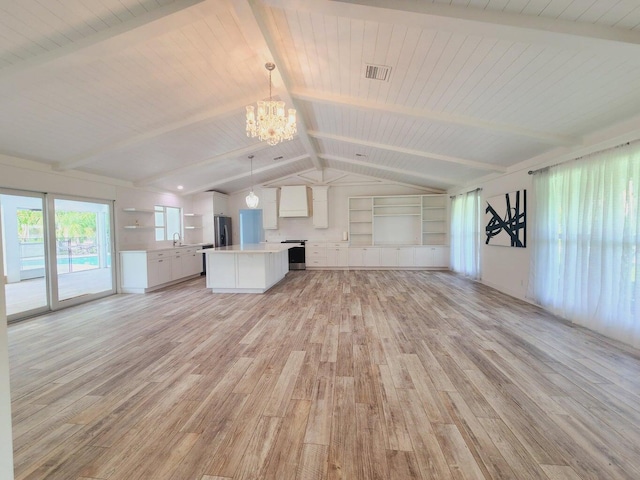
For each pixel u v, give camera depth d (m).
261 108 3.47
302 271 8.89
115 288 6.12
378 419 2.00
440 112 3.87
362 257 9.04
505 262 5.66
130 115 3.96
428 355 2.98
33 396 2.31
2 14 2.17
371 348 3.17
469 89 3.24
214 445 1.78
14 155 4.24
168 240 7.98
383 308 4.73
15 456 1.70
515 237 5.24
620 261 3.26
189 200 8.78
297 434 1.87
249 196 6.35
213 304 5.11
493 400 2.21
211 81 3.67
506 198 5.50
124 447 1.77
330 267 9.14
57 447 1.77
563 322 3.95
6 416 1.06
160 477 1.56
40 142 4.08
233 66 3.47
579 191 3.78
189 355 3.04
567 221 3.95
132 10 2.36
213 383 2.48
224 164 7.06
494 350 3.08
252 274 5.95
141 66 3.12
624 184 3.20
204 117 4.35
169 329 3.84
